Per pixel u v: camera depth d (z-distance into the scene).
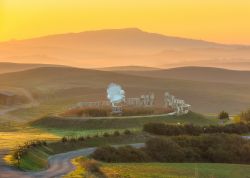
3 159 159.88
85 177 139.38
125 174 153.75
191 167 179.12
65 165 164.50
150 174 157.75
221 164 193.00
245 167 186.62
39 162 167.25
